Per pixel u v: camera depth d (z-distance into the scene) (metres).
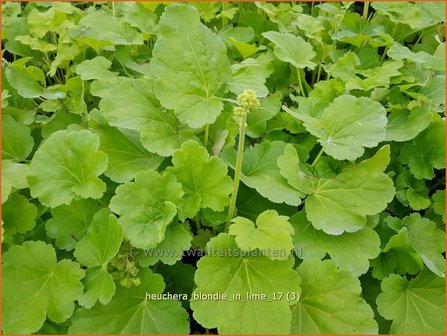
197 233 0.35
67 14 0.48
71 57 0.43
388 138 0.38
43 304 0.28
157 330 0.29
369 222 0.33
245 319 0.27
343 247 0.32
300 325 0.29
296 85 0.46
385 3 0.52
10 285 0.28
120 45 0.44
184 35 0.34
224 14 0.50
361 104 0.35
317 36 0.49
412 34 0.55
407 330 0.30
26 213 0.32
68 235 0.32
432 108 0.38
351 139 0.33
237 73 0.40
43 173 0.31
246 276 0.29
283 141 0.38
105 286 0.28
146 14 0.47
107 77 0.39
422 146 0.38
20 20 0.48
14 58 0.47
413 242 0.34
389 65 0.42
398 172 0.39
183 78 0.34
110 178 0.33
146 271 0.30
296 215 0.33
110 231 0.29
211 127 0.36
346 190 0.33
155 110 0.34
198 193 0.32
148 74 0.42
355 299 0.29
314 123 0.35
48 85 0.48
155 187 0.30
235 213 0.34
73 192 0.31
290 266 0.29
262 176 0.34
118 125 0.33
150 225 0.30
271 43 0.48
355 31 0.53
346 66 0.45
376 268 0.33
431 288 0.32
